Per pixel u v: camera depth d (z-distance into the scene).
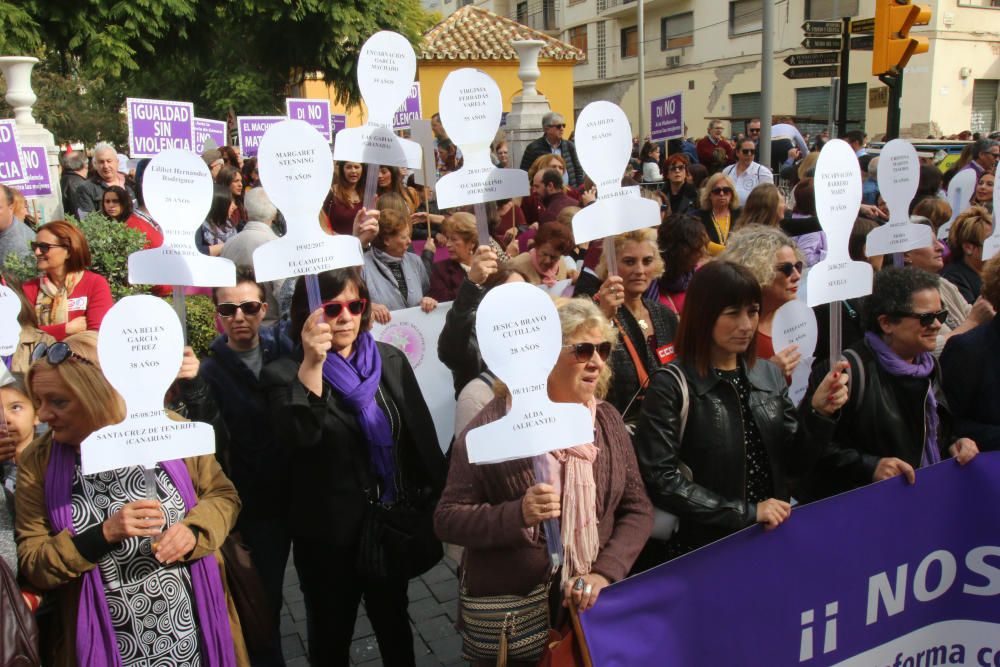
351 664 3.68
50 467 2.34
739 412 2.71
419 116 7.94
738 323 2.63
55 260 4.63
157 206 2.44
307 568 3.01
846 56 9.39
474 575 2.53
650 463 2.63
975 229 4.64
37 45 13.91
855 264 2.92
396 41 3.26
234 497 2.66
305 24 17.16
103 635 2.32
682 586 2.46
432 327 4.96
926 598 2.93
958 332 3.73
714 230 6.55
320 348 2.73
